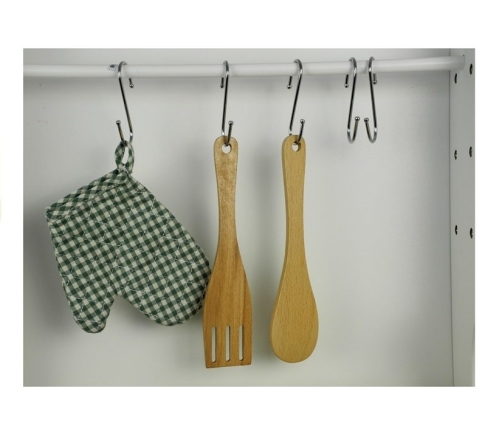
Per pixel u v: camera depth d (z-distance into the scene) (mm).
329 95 820
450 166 832
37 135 808
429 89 830
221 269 755
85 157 812
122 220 755
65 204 738
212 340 798
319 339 845
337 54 822
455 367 839
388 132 831
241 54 816
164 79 810
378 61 736
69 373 835
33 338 832
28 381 833
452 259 835
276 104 817
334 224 834
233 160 746
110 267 759
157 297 766
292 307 762
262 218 825
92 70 729
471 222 762
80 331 834
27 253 820
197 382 843
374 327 846
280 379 847
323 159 827
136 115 812
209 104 814
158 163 815
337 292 841
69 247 748
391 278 844
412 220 839
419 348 854
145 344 838
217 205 822
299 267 762
